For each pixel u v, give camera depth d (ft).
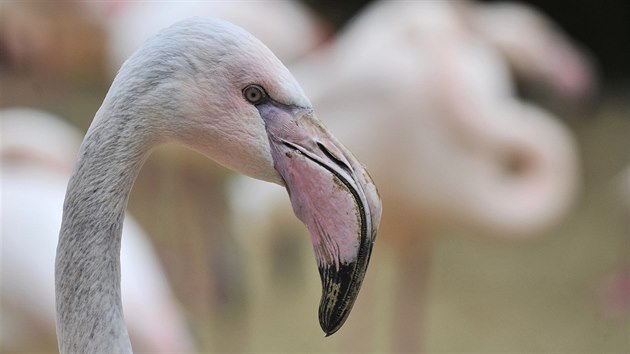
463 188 23.93
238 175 31.96
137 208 35.45
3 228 17.69
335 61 25.11
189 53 8.07
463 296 31.91
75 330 8.16
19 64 34.06
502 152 24.26
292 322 29.86
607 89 52.85
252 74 8.14
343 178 8.32
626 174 32.99
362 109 23.86
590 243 35.68
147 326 17.12
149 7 28.84
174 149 29.37
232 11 28.53
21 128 22.20
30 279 17.46
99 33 33.78
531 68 29.48
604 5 53.83
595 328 30.04
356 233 8.30
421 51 23.90
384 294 30.96
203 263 31.01
